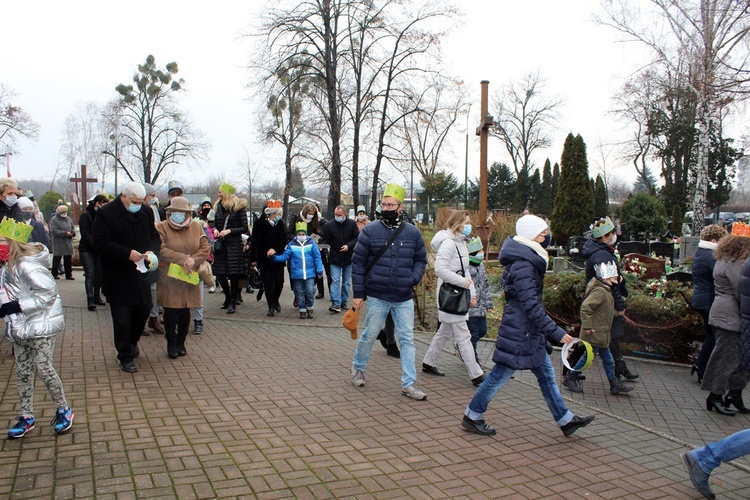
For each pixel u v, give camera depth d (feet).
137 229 19.56
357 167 86.79
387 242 18.65
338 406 17.40
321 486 12.00
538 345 14.89
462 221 20.08
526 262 14.57
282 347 24.97
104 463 12.57
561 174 85.92
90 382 18.51
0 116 107.96
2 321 27.48
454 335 20.36
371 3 76.95
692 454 12.44
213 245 32.30
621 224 96.43
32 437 13.88
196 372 20.36
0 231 13.43
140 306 20.21
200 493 11.39
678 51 60.70
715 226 20.98
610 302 20.01
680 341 24.91
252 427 15.25
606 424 16.94
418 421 16.40
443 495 11.93
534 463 13.83
